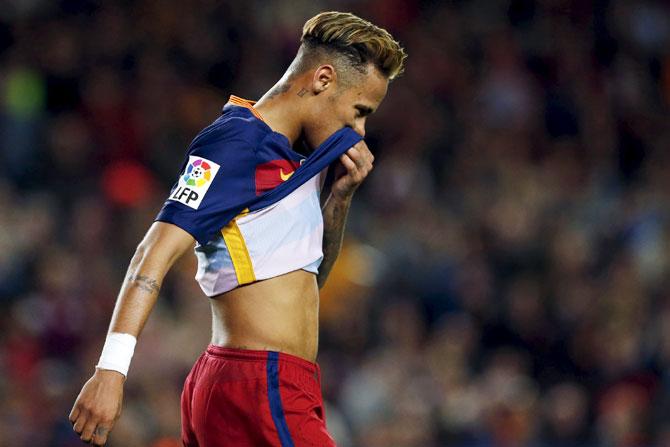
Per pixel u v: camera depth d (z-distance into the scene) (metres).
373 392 32.81
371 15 53.03
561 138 50.69
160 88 46.25
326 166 13.20
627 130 51.66
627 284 38.50
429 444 31.56
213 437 12.82
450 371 34.66
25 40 45.62
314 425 12.75
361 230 42.03
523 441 32.56
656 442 33.03
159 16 48.59
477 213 44.09
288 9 50.94
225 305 12.88
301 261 12.96
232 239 12.73
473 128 49.97
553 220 42.88
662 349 35.78
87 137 43.34
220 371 12.79
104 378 11.76
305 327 12.99
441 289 39.12
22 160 41.78
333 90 13.19
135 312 11.98
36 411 29.62
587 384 36.94
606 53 55.00
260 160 12.75
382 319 36.84
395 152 47.06
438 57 52.47
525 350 37.91
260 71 48.59
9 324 33.78
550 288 39.28
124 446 27.97
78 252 37.16
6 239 36.22
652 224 41.62
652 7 57.19
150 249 12.26
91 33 47.00
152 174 43.25
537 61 53.62
